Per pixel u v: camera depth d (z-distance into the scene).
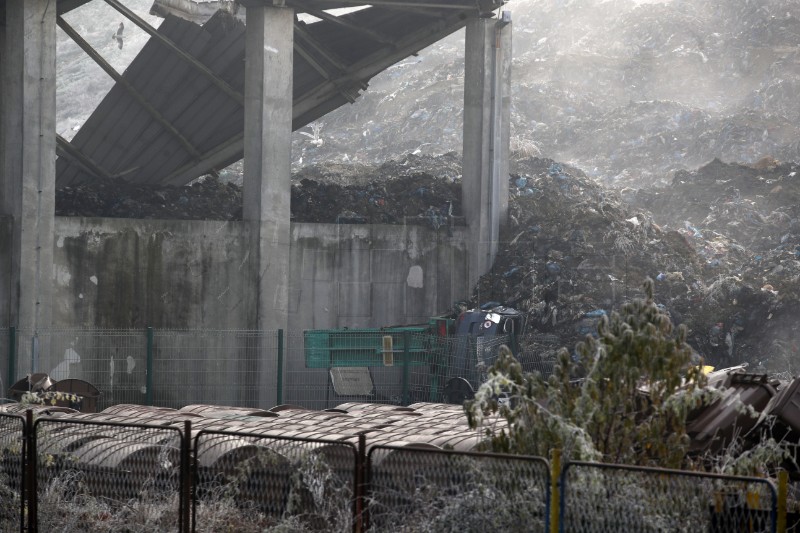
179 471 18.84
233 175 105.44
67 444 21.41
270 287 53.38
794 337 49.81
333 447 19.52
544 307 52.81
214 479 19.50
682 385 19.34
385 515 16.89
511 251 57.78
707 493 14.79
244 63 60.22
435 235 57.53
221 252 53.47
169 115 65.19
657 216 75.56
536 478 15.77
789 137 105.38
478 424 18.08
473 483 16.28
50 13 49.19
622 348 17.50
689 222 72.06
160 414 26.34
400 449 16.61
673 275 55.03
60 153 68.25
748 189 77.06
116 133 67.06
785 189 75.38
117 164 69.06
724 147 104.62
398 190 63.28
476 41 57.72
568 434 17.05
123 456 20.42
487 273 57.28
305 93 63.28
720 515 14.77
